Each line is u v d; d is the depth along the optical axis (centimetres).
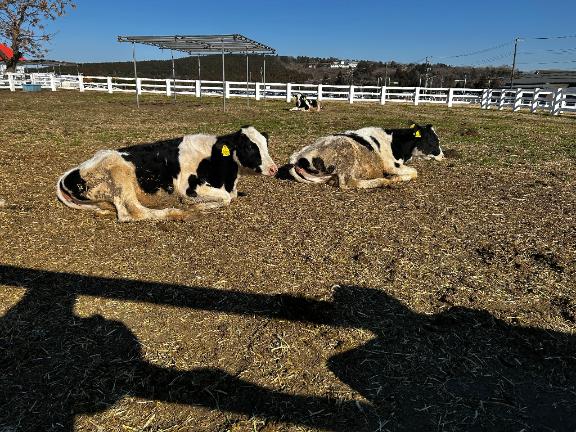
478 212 638
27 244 498
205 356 323
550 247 513
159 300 390
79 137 1196
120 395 288
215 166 620
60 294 397
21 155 948
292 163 786
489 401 288
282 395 289
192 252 487
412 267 458
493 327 360
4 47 4006
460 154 1065
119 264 455
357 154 754
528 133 1484
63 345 333
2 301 384
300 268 452
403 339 345
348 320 366
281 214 616
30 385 296
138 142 1134
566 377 309
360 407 281
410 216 615
